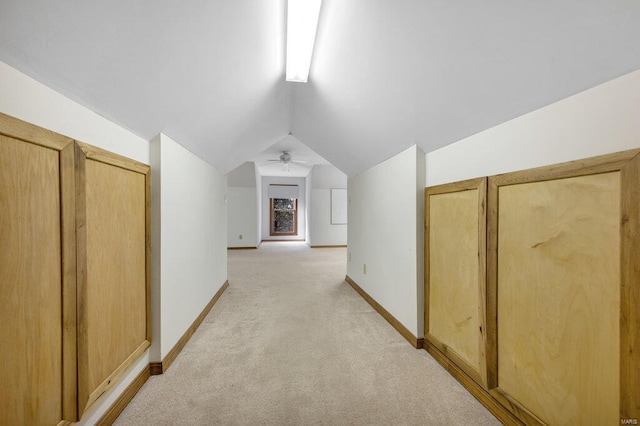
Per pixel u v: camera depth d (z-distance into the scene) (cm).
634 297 90
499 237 145
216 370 187
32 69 95
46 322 103
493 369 148
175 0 107
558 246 115
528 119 128
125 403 151
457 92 145
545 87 112
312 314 291
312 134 345
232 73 177
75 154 114
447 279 188
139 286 167
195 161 252
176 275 207
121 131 152
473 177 165
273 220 995
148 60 126
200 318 264
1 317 87
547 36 96
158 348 181
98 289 131
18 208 92
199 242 263
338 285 409
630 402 91
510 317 138
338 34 161
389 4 124
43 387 102
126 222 154
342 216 839
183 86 159
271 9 144
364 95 202
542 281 122
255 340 231
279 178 984
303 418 144
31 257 97
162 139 184
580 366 106
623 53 86
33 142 96
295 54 182
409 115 191
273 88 234
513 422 134
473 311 163
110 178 140
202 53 143
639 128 88
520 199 133
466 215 169
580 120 106
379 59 159
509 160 139
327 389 167
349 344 224
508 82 121
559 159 114
